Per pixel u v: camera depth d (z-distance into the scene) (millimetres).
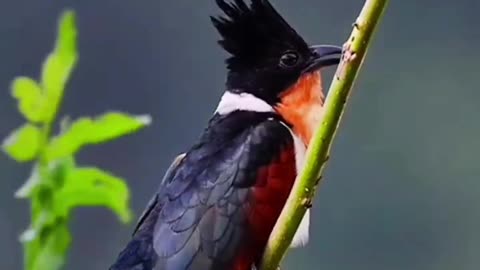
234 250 6336
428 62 18766
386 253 17203
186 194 6453
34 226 4551
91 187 4617
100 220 14891
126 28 17672
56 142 4582
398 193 17484
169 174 6758
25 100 4578
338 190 17609
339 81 5332
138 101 17344
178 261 6285
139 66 17625
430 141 18016
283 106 6898
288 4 17125
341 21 17141
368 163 17844
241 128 6691
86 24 17672
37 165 4570
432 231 17375
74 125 4578
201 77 17406
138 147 15727
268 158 6496
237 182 6438
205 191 6434
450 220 17484
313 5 17250
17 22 17391
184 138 16750
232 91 7000
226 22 7051
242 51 7027
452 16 18906
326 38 17188
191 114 17125
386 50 18969
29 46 17359
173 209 6434
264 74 6965
